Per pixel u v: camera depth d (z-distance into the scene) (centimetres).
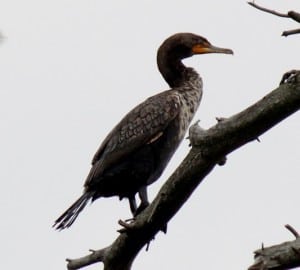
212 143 866
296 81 798
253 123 833
